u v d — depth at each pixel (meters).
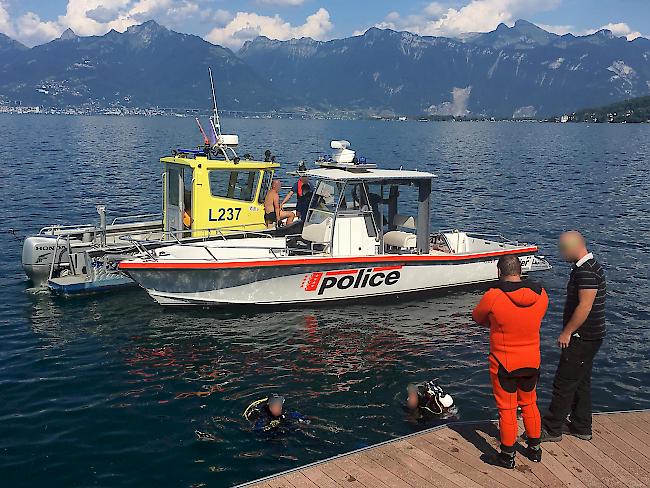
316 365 11.11
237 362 11.18
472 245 17.41
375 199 14.41
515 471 6.14
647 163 60.06
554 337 12.95
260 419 8.87
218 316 13.38
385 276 14.24
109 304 14.12
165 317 13.30
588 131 171.50
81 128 130.88
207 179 15.39
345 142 15.01
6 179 36.84
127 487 7.43
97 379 10.40
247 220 16.20
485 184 40.41
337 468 6.16
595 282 6.24
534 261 17.69
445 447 6.61
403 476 6.02
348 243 14.07
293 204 18.44
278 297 13.70
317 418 9.14
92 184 35.97
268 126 193.50
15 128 122.06
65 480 7.55
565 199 33.91
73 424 8.88
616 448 6.63
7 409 9.32
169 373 10.67
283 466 7.90
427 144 94.06
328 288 13.89
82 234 15.84
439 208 30.19
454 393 10.12
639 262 19.81
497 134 145.75
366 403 9.67
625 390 10.55
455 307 14.36
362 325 13.09
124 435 8.60
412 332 12.80
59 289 14.41
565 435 6.89
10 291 15.09
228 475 7.69
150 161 52.38
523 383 6.18
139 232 16.67
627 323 13.95
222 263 12.97
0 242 20.67
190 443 8.40
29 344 11.86
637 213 29.36
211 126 16.75
